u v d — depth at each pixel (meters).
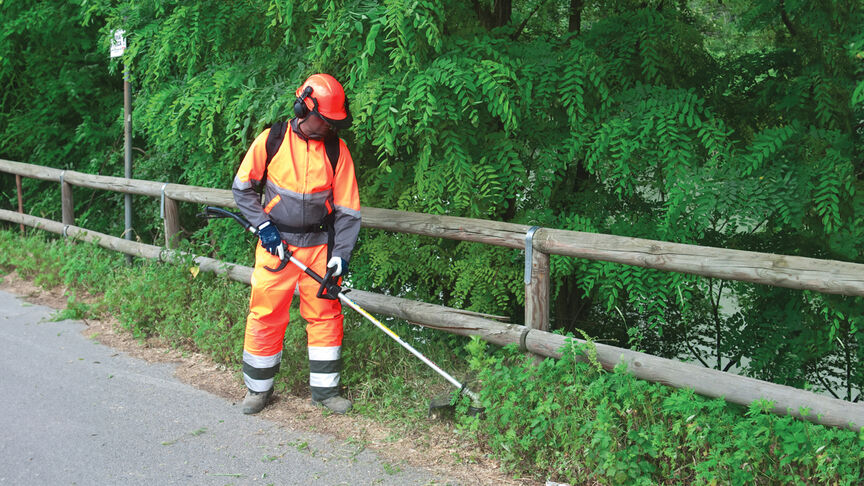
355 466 3.46
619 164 4.32
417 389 4.23
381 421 3.93
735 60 5.34
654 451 3.13
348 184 3.88
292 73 4.82
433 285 5.23
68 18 7.97
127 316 5.45
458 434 3.74
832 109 4.47
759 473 3.01
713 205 4.14
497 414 3.49
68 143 8.54
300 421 3.97
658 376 3.39
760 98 5.00
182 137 5.74
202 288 5.55
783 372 5.00
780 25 5.05
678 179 4.30
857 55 4.04
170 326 5.22
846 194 4.23
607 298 5.04
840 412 2.90
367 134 4.47
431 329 4.70
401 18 3.78
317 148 3.80
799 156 4.31
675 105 4.37
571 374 3.56
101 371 4.69
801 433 2.87
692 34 5.00
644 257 3.47
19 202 8.35
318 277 3.84
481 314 4.11
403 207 4.66
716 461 2.99
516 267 4.76
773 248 4.92
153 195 6.32
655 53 4.72
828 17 4.38
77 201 8.47
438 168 4.39
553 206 5.32
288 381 4.33
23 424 3.88
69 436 3.75
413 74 4.14
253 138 5.25
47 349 5.11
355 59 4.08
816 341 4.84
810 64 4.79
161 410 4.09
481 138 4.66
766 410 2.99
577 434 3.28
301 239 3.88
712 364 6.21
